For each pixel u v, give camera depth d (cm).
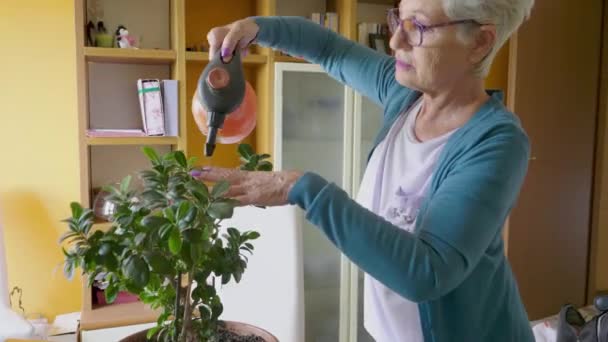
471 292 94
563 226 281
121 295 224
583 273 290
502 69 293
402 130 109
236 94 83
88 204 209
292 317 157
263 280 159
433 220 77
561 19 266
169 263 70
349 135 244
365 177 116
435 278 72
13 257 246
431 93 98
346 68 125
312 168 243
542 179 271
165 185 75
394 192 103
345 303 253
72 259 73
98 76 235
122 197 79
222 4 250
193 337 83
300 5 259
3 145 243
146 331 91
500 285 102
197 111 86
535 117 264
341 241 75
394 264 72
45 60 243
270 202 77
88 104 227
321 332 254
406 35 89
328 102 244
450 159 88
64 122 246
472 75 94
